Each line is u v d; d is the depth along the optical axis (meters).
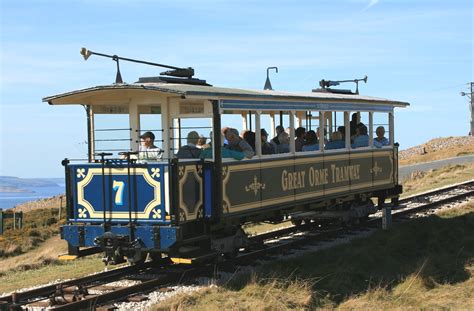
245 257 11.79
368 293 10.04
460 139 67.25
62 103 10.93
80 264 13.87
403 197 22.50
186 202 10.08
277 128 13.13
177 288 9.80
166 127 10.67
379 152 16.30
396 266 11.84
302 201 13.09
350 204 15.79
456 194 21.41
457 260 12.23
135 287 9.58
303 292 9.59
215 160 10.61
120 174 10.25
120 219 10.27
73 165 10.63
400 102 17.31
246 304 8.98
